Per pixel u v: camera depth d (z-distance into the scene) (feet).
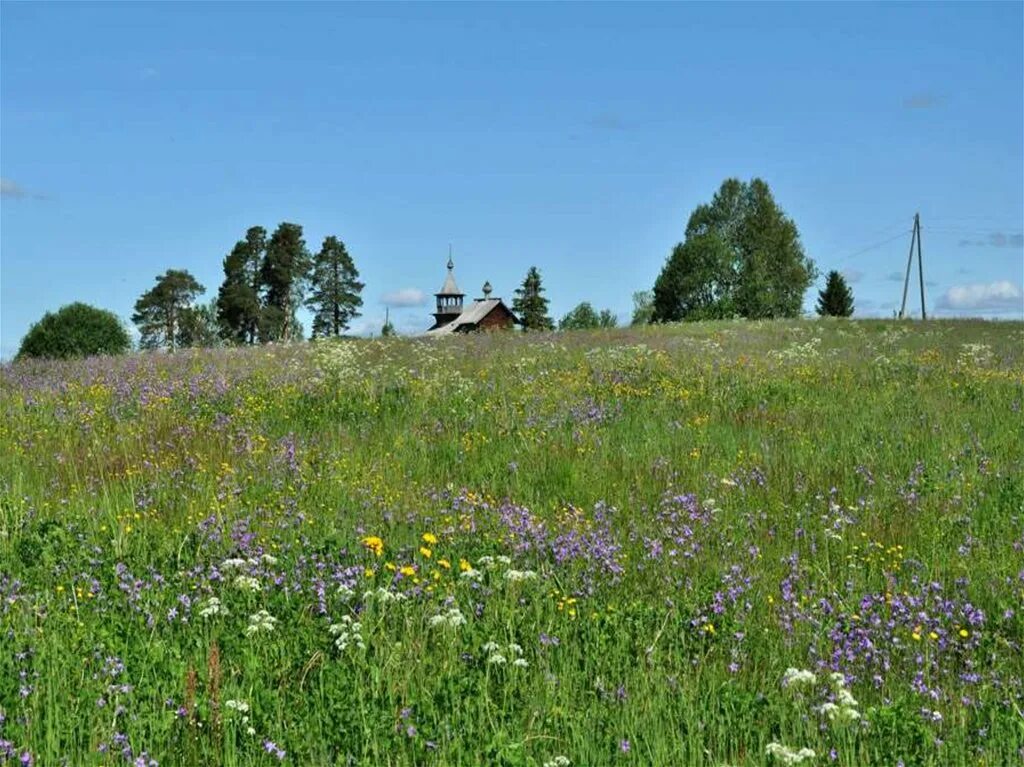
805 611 26.12
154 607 24.91
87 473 41.24
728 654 23.98
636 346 91.25
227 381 63.52
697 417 52.75
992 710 20.53
